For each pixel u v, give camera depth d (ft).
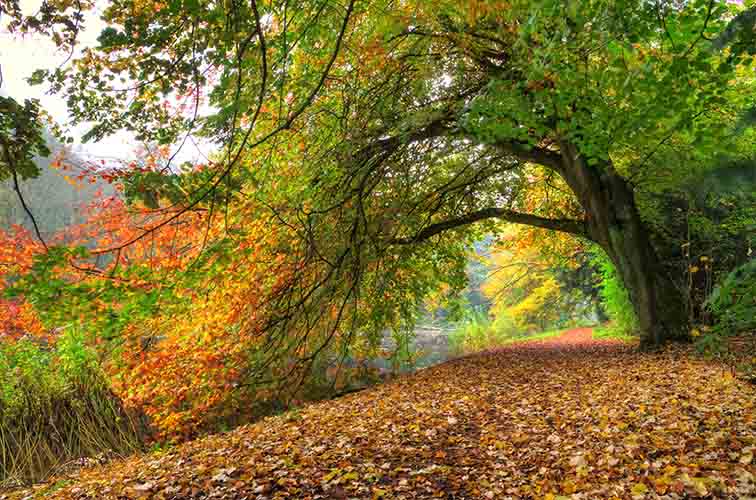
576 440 18.74
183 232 29.40
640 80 18.11
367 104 34.42
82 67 15.96
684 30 17.30
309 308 35.99
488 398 27.89
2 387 31.40
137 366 32.63
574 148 39.58
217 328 34.55
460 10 21.93
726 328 15.90
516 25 26.30
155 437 34.24
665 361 32.24
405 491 15.23
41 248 26.50
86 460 30.45
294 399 40.27
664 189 41.73
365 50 29.81
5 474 28.12
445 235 51.11
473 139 34.76
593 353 44.19
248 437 22.65
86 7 13.99
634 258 40.55
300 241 34.09
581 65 23.41
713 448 15.61
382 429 21.72
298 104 29.89
